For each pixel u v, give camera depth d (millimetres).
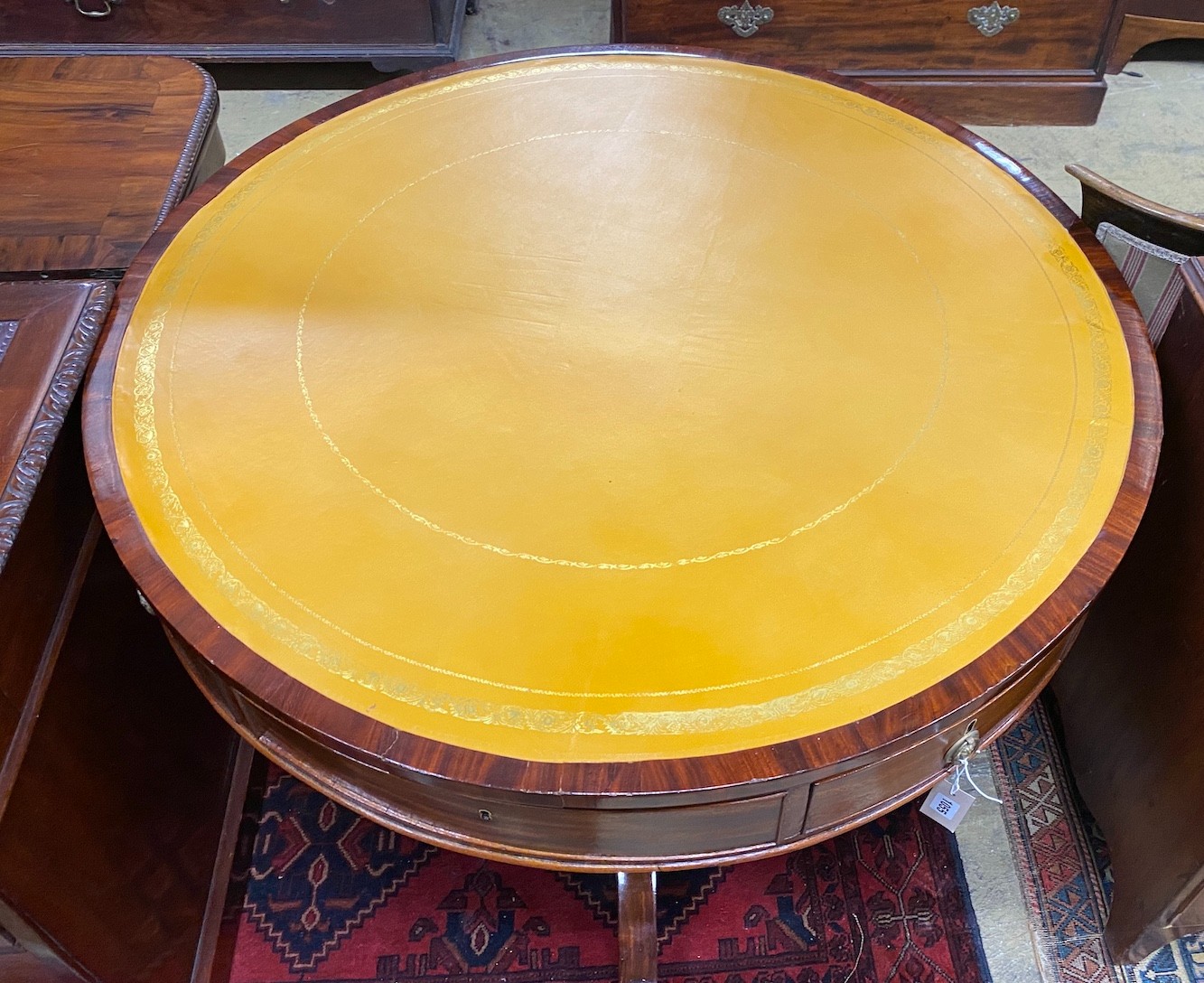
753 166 1445
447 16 2752
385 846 1448
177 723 1335
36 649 1046
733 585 966
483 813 949
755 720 869
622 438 1104
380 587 968
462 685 896
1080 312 1205
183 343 1192
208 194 1393
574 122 1525
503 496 1049
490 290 1274
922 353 1178
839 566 978
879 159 1450
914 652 910
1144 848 1259
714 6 2512
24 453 1045
